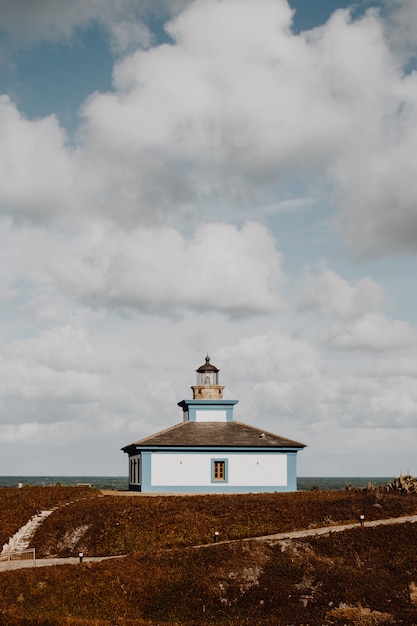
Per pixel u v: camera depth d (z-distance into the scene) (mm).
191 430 69062
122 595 39781
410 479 65062
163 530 51125
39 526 54156
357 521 52781
